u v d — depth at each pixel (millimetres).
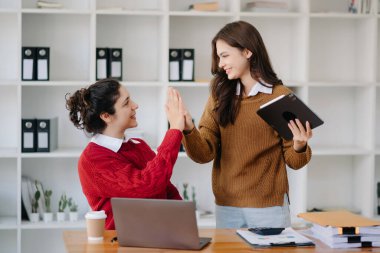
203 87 5379
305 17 5039
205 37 5332
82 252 2773
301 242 2883
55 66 5215
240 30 3422
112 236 3039
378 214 5375
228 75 3449
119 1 5238
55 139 5137
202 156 3467
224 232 3131
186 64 5016
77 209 5246
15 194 5273
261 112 3221
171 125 3211
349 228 2863
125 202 2826
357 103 5461
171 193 3424
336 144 5543
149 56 5309
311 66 5461
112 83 3168
